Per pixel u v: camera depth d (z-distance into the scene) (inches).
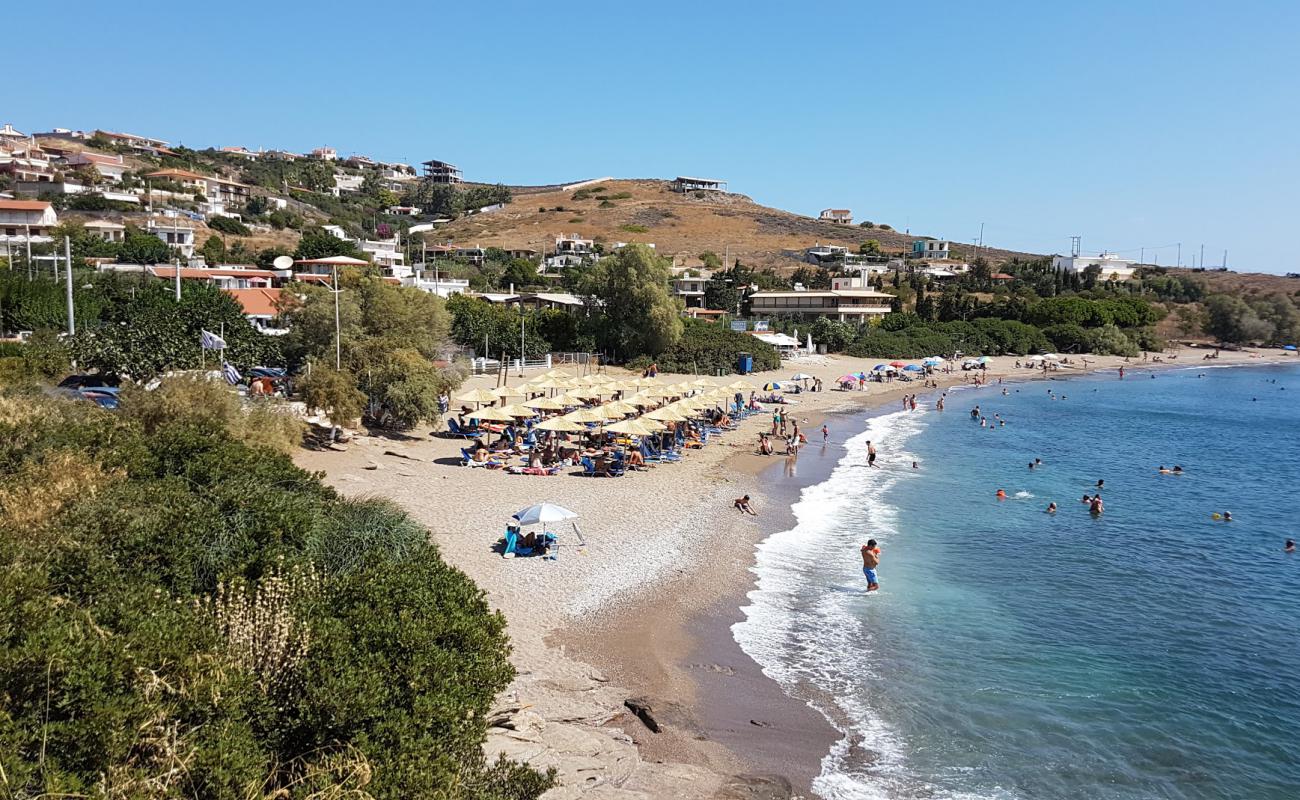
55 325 1899.6
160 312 1742.1
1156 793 584.7
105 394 1280.8
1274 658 827.4
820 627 852.0
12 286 1898.4
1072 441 2210.9
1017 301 5221.5
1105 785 591.2
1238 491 1637.6
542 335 3176.7
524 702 625.9
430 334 2262.6
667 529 1140.5
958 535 1235.2
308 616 493.4
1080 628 888.3
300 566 561.0
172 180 5433.1
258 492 700.7
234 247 4242.1
